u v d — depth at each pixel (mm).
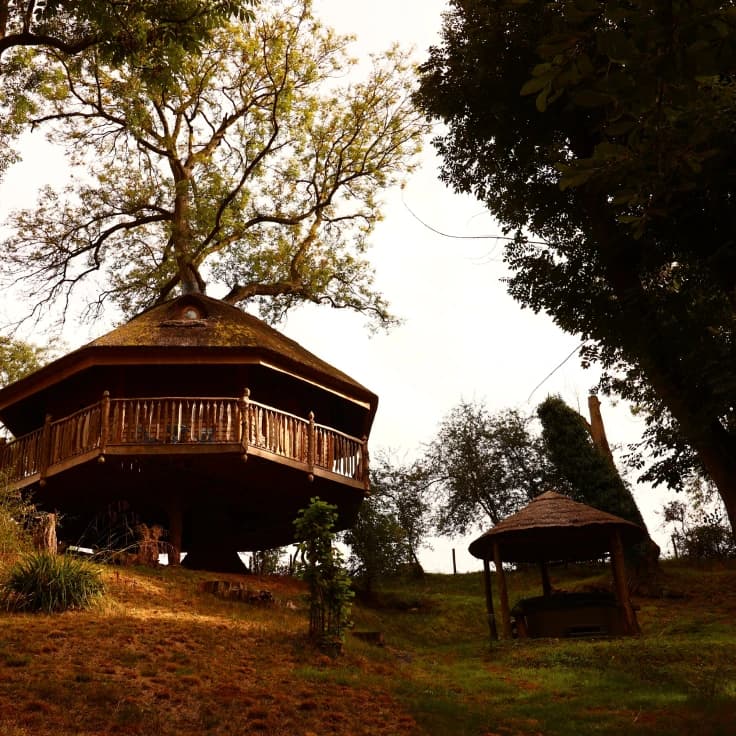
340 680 10758
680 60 4984
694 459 14758
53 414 21125
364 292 31781
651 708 10133
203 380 20203
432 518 32094
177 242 27328
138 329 20844
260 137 29609
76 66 17594
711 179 11383
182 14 14695
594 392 16000
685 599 22203
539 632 18234
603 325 14352
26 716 7965
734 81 10391
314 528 13266
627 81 5211
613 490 25516
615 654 14125
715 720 9258
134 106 25641
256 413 18469
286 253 30891
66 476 18594
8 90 20312
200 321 21141
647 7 4859
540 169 16156
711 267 12977
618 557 17688
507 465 32344
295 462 18875
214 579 17406
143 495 19875
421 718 9477
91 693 8781
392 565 23406
